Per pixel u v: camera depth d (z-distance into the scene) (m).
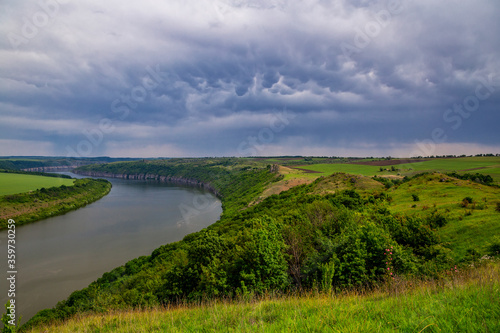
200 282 20.44
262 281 15.43
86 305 26.88
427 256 21.08
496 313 3.26
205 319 5.45
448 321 3.27
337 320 3.87
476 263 14.77
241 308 6.04
